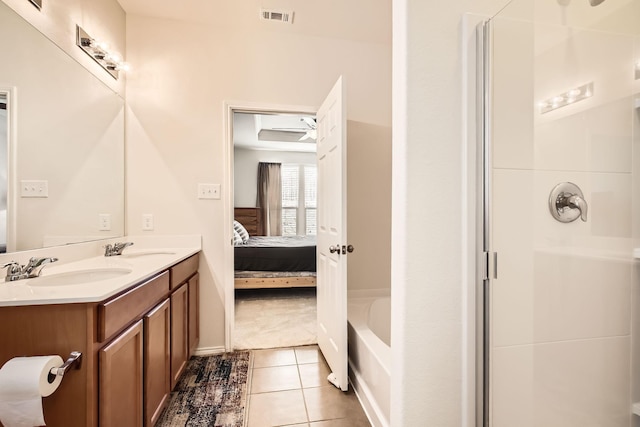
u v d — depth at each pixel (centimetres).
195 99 234
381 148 264
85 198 182
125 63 213
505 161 99
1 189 126
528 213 100
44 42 150
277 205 691
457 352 101
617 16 103
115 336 112
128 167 226
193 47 234
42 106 149
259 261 380
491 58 98
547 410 101
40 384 85
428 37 98
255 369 209
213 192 236
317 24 236
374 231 264
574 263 102
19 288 108
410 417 98
